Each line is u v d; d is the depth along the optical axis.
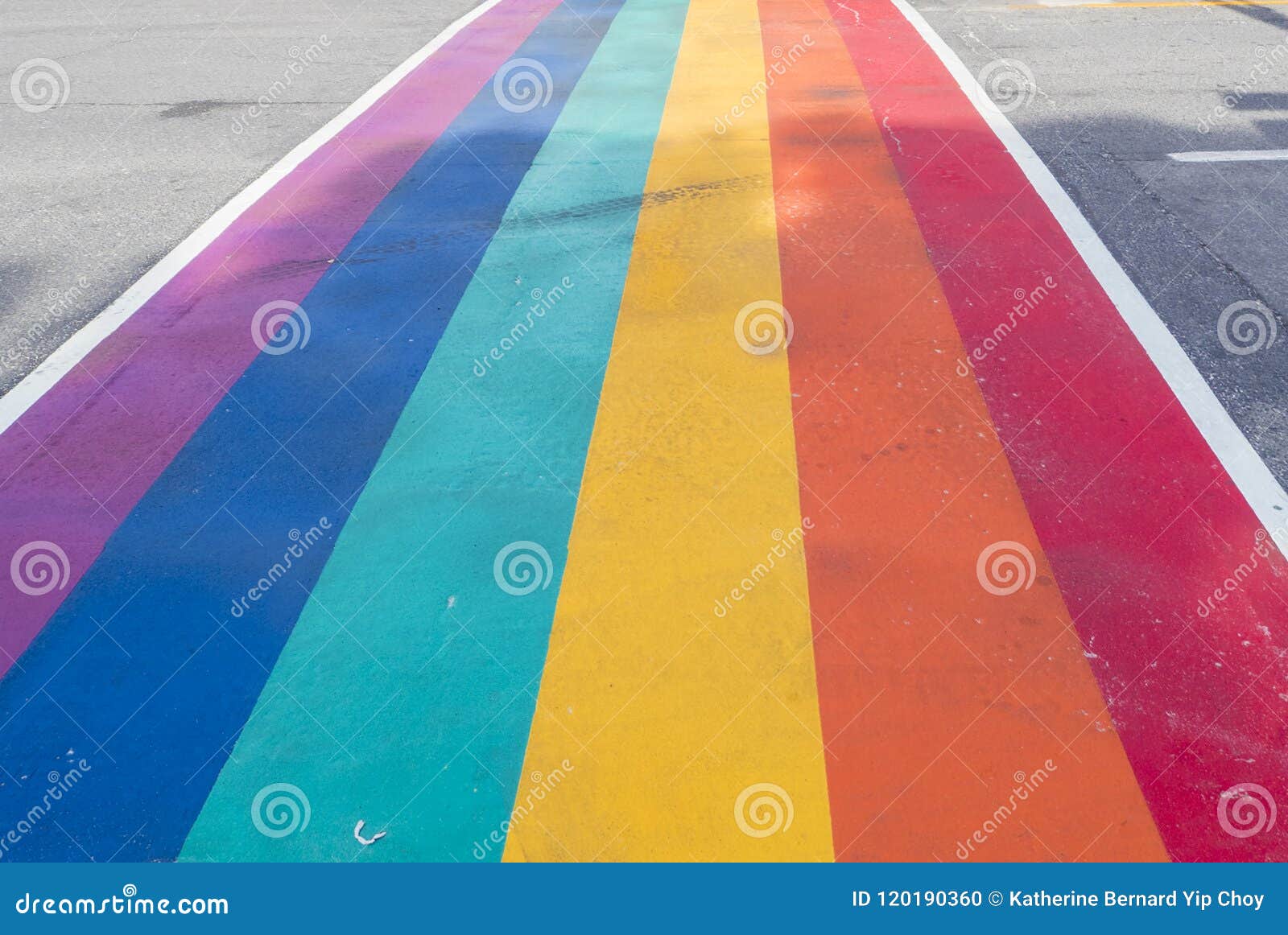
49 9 12.70
